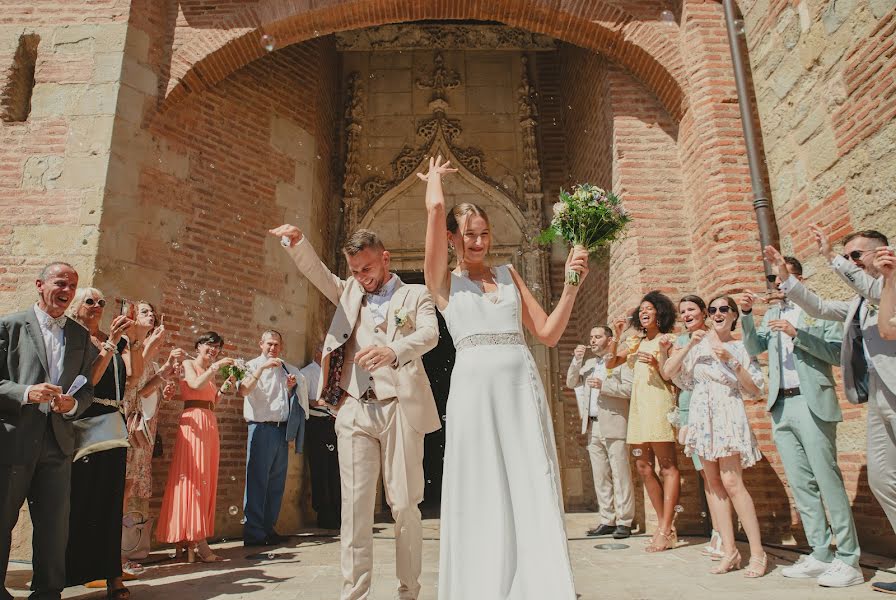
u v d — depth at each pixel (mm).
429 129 9516
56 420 3066
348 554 2676
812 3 4891
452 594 2090
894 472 3066
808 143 4973
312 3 6629
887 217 4078
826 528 3588
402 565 2766
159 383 4297
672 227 6445
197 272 6465
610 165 7062
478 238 2518
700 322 4250
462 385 2307
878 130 4168
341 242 9055
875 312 3145
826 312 3320
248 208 7152
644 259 6336
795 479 3656
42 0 6227
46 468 3043
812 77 4922
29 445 2957
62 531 3041
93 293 3562
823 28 4762
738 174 5809
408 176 9289
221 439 6316
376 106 9672
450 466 2238
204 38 6543
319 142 8500
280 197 7555
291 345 7320
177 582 3820
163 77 6438
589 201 2564
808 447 3529
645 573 3816
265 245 7262
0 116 5855
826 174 4746
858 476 4352
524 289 2590
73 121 5891
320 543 5613
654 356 4805
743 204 5727
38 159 5773
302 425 6055
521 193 9305
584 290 8430
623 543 5078
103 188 5695
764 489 5113
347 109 9570
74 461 3316
